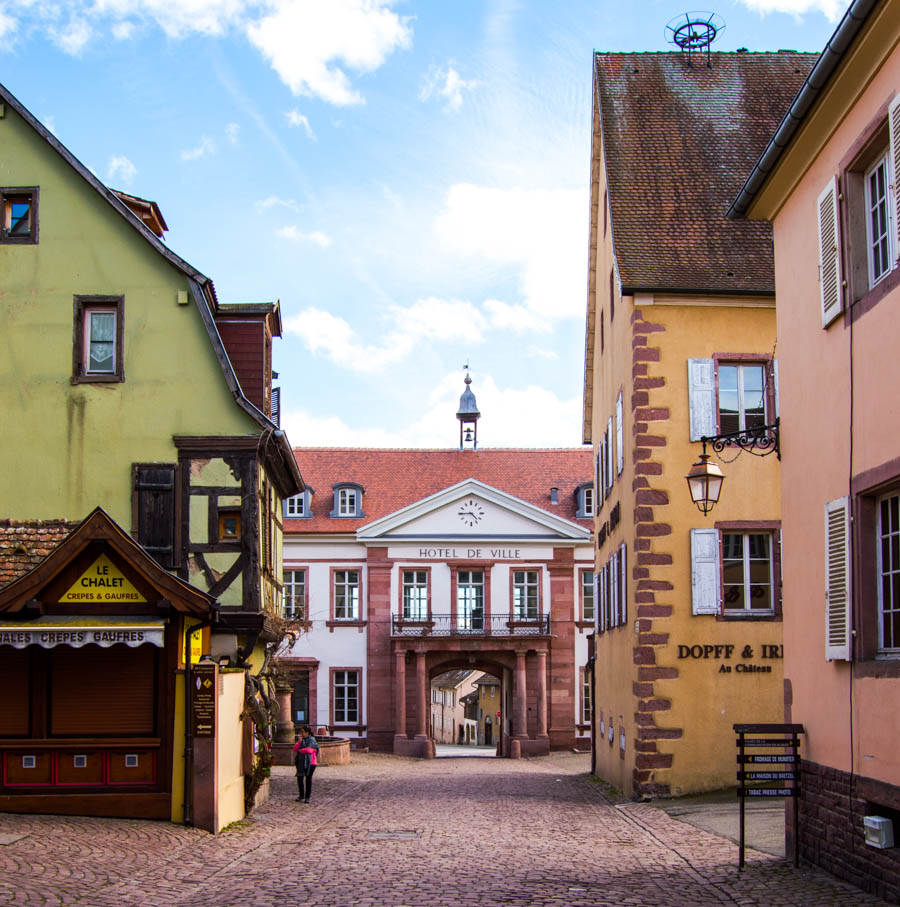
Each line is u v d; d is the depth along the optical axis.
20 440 20.83
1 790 15.03
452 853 13.75
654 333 21.83
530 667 46.59
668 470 21.53
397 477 52.41
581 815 18.80
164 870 11.84
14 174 21.22
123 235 21.19
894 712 9.77
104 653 15.28
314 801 21.50
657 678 21.06
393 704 47.12
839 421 11.34
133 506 20.69
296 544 48.53
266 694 19.98
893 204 10.50
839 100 11.21
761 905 9.87
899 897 9.61
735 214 14.27
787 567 12.91
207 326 21.06
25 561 20.38
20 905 9.63
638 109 26.00
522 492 52.03
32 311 21.05
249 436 20.86
